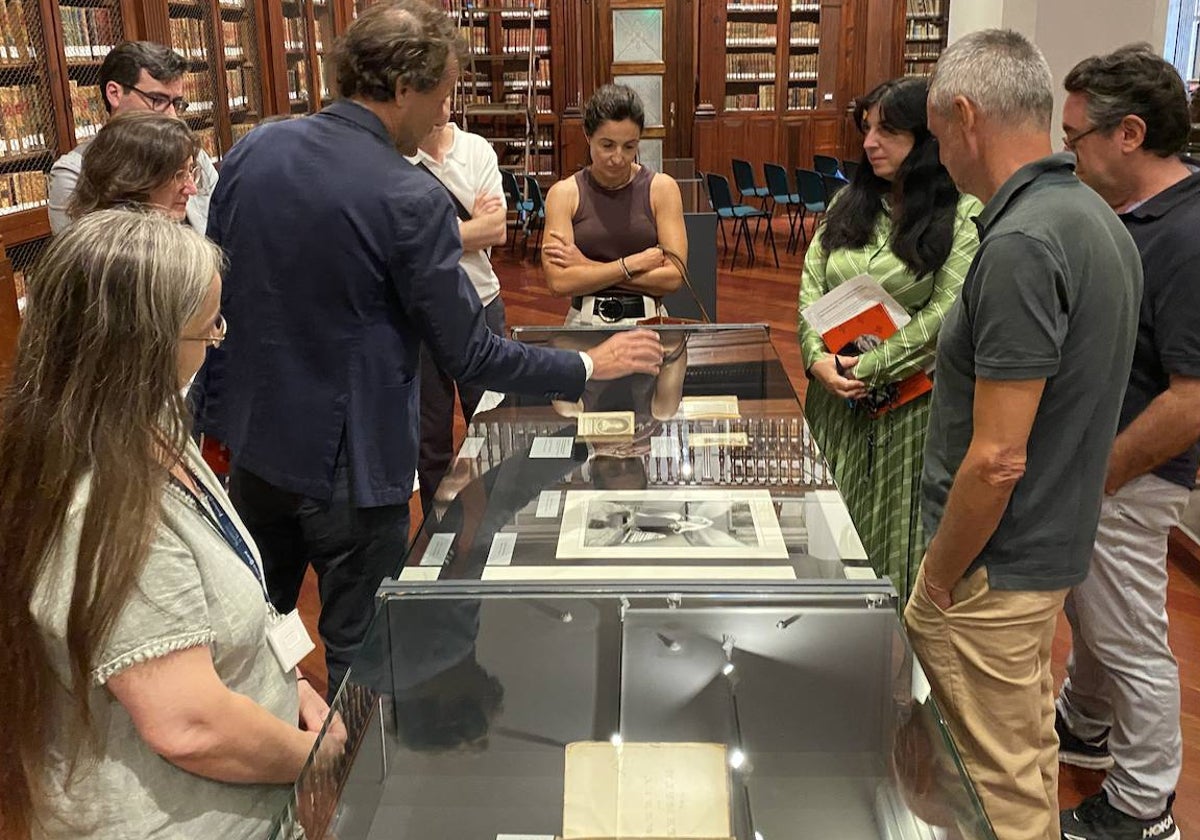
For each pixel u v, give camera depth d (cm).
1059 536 165
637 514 173
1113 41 430
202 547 120
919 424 245
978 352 155
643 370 223
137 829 118
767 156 1216
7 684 111
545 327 269
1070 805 242
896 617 142
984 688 173
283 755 126
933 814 123
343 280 185
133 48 332
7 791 116
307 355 189
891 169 239
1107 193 204
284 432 192
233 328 192
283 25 668
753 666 143
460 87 1112
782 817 128
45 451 108
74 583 107
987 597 169
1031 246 149
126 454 108
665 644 145
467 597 146
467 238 302
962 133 163
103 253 109
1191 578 354
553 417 215
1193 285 189
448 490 184
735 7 1173
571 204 310
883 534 251
